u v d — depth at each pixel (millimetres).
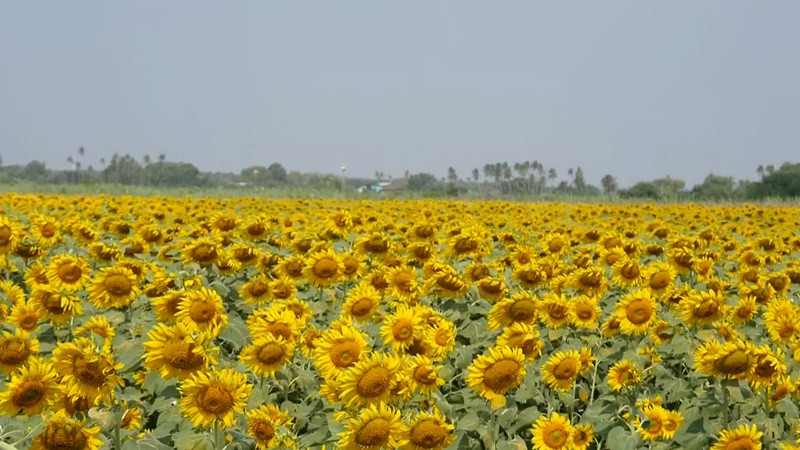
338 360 6188
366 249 12672
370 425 5094
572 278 10742
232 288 11109
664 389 7664
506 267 12930
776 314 8656
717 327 8461
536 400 7344
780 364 6613
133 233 17312
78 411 5254
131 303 9602
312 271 10641
